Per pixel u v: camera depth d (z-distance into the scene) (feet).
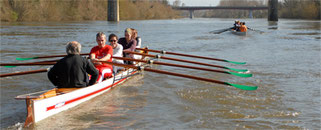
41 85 24.07
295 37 76.13
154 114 17.63
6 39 64.18
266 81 25.98
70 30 99.81
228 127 15.64
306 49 50.14
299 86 24.21
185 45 56.54
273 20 243.60
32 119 15.70
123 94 21.79
